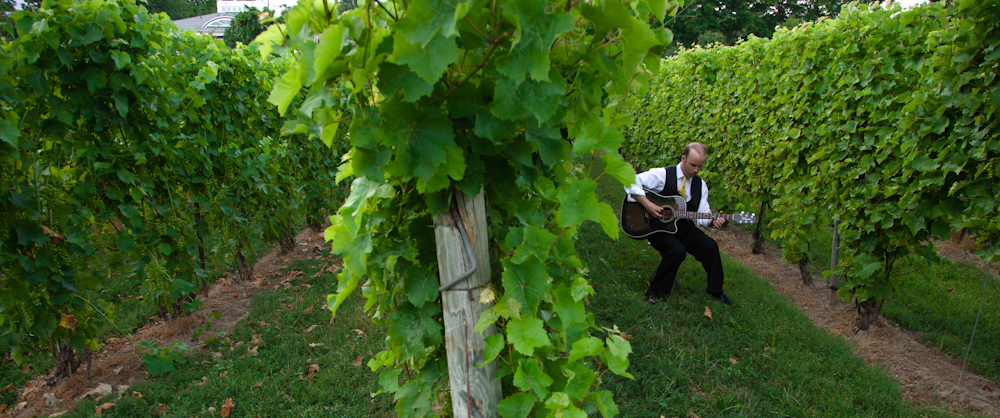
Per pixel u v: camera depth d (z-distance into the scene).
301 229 7.39
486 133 1.14
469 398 1.35
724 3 33.84
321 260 5.72
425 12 0.96
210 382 3.12
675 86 9.36
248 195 4.84
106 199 3.21
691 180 4.61
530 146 1.30
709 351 3.71
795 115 5.29
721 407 3.11
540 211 1.54
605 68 1.30
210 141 4.31
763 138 6.19
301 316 4.09
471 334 1.32
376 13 1.06
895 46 4.16
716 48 8.05
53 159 2.99
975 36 3.07
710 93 7.86
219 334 3.83
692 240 4.59
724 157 7.41
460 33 1.03
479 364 1.35
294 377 3.23
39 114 2.84
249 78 5.07
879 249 4.20
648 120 10.82
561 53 1.27
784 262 6.36
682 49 9.05
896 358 3.89
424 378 1.59
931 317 4.54
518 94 1.08
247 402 2.94
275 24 1.17
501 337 1.29
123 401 2.92
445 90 1.16
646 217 4.58
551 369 1.48
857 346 4.12
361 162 1.13
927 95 3.54
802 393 3.23
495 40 1.05
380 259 1.35
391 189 1.34
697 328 4.02
